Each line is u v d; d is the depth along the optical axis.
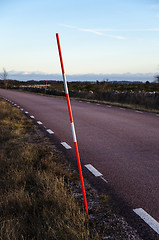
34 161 5.05
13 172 4.32
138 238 2.67
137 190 3.85
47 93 34.81
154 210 3.25
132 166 4.93
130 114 12.45
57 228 2.74
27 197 3.46
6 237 2.57
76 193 3.75
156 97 15.78
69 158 5.45
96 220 3.02
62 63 3.26
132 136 7.57
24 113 13.37
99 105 17.16
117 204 3.42
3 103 16.92
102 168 4.83
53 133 8.09
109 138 7.36
